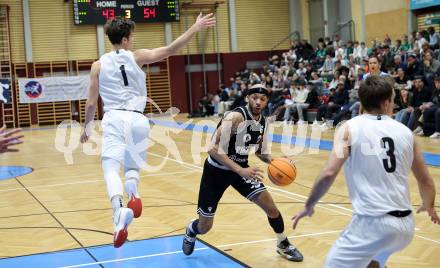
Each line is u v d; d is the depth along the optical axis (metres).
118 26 4.55
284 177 4.48
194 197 8.12
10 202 8.30
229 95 23.03
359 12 22.84
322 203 7.29
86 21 24.56
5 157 14.05
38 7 24.25
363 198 3.18
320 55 21.78
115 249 5.54
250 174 4.48
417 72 15.13
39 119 24.34
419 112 13.68
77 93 24.25
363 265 3.20
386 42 19.08
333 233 5.88
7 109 23.83
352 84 16.83
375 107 3.33
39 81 23.75
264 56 27.12
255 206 7.30
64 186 9.52
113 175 4.34
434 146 11.93
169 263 5.04
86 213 7.33
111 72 4.47
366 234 3.15
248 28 26.95
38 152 14.91
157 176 10.20
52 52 24.55
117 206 4.21
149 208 7.45
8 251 5.63
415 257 4.98
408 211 3.18
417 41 17.28
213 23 4.68
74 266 5.02
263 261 5.03
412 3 20.06
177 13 25.70
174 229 6.29
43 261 5.22
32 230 6.50
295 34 27.03
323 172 3.16
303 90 18.62
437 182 8.31
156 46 25.86
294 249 5.05
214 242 5.70
